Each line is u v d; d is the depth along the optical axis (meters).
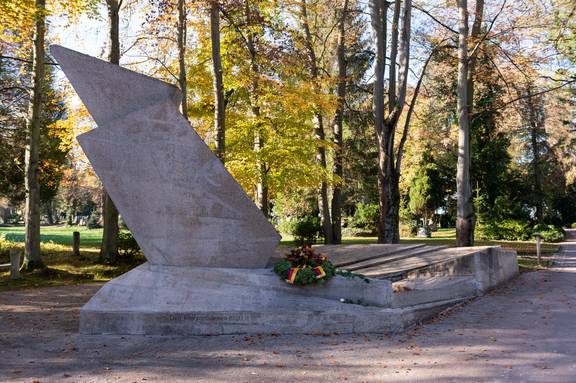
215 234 9.84
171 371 6.77
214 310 9.05
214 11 18.17
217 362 7.19
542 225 37.69
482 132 39.44
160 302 9.20
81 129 19.03
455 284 12.51
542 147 45.34
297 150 22.05
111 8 19.06
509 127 30.16
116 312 9.04
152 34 19.47
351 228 46.72
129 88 9.90
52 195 31.27
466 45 21.39
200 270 9.46
